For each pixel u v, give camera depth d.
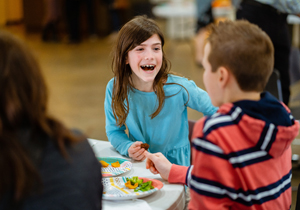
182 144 1.56
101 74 5.33
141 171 1.31
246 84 0.90
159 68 1.42
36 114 0.70
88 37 8.15
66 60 6.20
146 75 1.40
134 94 1.48
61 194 0.69
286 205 1.00
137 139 1.56
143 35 1.37
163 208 1.05
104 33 8.25
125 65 1.45
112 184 1.17
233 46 0.88
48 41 7.83
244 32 0.90
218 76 0.91
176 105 1.49
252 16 2.67
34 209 0.68
